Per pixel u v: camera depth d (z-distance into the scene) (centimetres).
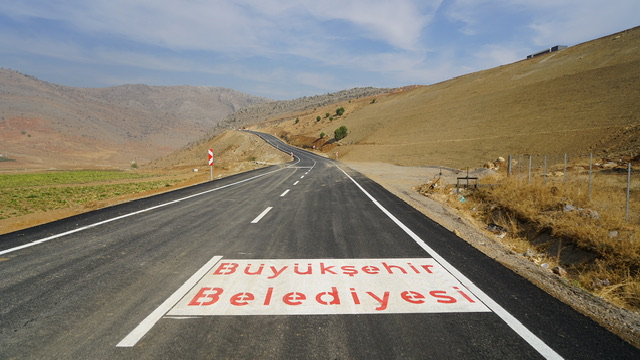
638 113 4006
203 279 421
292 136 12000
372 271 454
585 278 583
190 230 704
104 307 344
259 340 283
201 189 1566
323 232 689
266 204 1084
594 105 5019
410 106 10650
